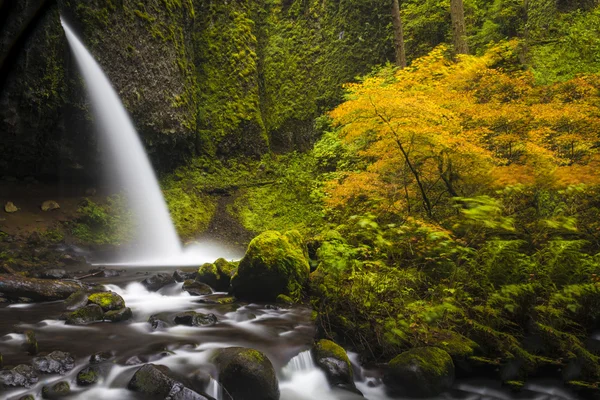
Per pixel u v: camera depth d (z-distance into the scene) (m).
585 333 4.71
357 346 4.90
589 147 6.58
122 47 14.80
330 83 19.41
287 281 6.87
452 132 6.08
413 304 4.65
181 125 17.36
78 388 3.78
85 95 13.38
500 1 15.00
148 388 3.72
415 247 5.64
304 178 17.75
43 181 13.92
